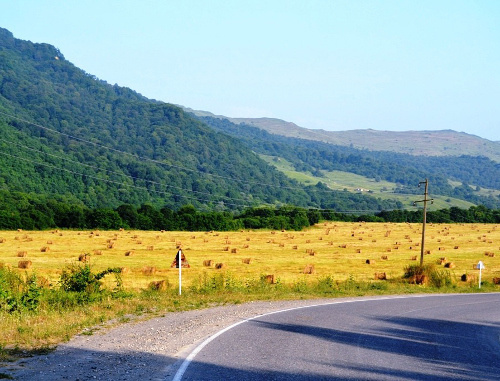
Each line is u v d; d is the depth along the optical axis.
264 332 13.61
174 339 12.12
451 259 56.75
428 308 21.20
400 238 86.69
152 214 99.31
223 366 9.73
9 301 16.05
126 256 52.59
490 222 135.25
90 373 8.88
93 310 16.33
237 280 28.20
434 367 10.55
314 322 15.88
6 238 70.00
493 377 9.96
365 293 27.33
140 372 9.05
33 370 8.97
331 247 71.31
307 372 9.59
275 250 65.38
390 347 12.45
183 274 37.69
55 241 67.62
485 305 23.47
